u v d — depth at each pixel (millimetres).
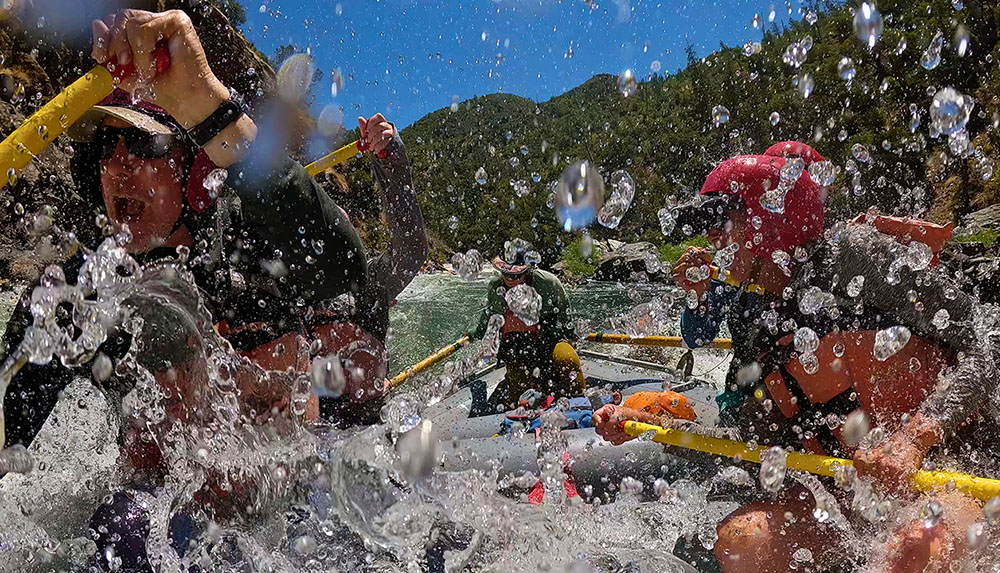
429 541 1771
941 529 1609
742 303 2248
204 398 1672
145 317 1589
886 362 1806
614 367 4281
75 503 1730
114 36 1473
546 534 1888
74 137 1643
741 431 2031
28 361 1506
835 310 1830
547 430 2471
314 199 1755
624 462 2410
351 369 2324
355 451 1741
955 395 1708
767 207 1878
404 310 8523
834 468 1742
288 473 1751
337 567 1696
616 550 1940
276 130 1684
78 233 1739
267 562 1652
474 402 3678
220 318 1711
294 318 1832
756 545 1846
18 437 1597
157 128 1629
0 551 1564
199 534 1646
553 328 3789
